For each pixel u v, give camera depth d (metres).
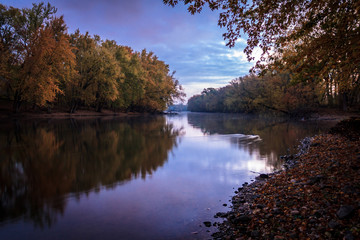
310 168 7.44
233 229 4.35
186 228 4.55
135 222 4.84
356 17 6.38
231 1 6.35
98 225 4.73
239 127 30.58
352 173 5.70
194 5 6.49
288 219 4.22
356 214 3.75
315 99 47.94
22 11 37.06
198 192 6.73
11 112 37.25
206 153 12.95
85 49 50.59
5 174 8.77
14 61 35.75
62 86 43.62
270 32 7.47
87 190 6.96
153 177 8.34
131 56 67.69
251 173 8.81
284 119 46.09
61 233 4.41
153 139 18.89
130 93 61.34
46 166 10.00
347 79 10.57
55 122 32.59
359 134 12.38
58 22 38.66
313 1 6.32
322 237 3.44
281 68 7.79
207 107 153.12
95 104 60.06
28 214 5.29
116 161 11.02
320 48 7.00
